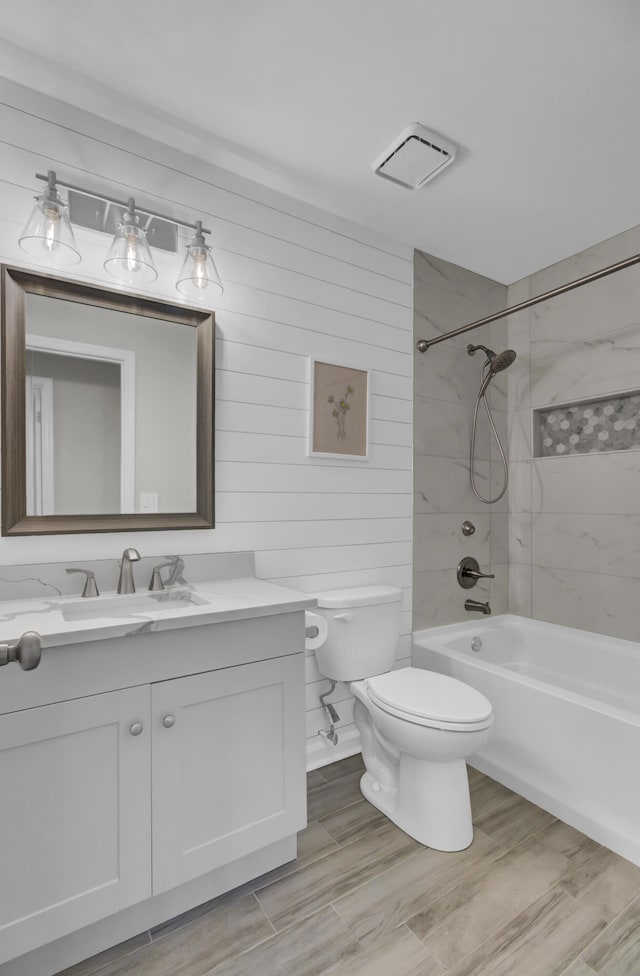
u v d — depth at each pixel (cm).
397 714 160
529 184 200
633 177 196
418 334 250
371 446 231
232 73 149
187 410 177
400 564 241
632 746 155
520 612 286
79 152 158
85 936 120
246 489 193
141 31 135
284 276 204
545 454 280
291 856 153
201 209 183
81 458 157
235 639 135
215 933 127
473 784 197
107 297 161
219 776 133
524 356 285
